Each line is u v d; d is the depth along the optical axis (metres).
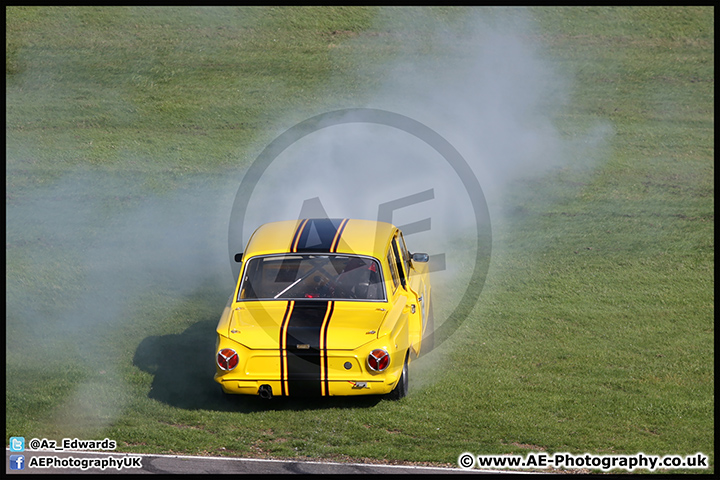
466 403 25.03
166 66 82.75
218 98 75.75
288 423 23.53
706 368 28.25
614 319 34.09
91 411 24.33
